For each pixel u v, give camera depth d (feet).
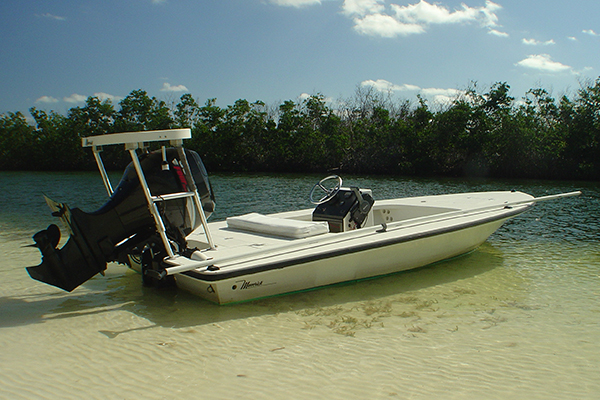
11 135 181.57
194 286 14.21
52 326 12.36
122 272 18.61
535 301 14.70
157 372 9.58
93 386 8.93
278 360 10.19
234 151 155.63
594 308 13.97
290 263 13.75
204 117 164.25
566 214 37.01
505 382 9.15
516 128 106.32
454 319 13.00
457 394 8.64
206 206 15.06
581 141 102.58
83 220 13.20
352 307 14.02
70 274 13.41
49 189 75.92
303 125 151.94
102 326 12.36
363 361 10.16
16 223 34.68
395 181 96.84
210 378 9.30
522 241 25.16
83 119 180.86
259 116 156.56
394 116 153.69
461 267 19.12
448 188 75.20
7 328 12.21
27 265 19.99
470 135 115.96
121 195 13.69
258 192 66.44
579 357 10.39
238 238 16.40
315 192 66.13
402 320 12.91
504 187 77.25
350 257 15.23
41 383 9.05
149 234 14.40
